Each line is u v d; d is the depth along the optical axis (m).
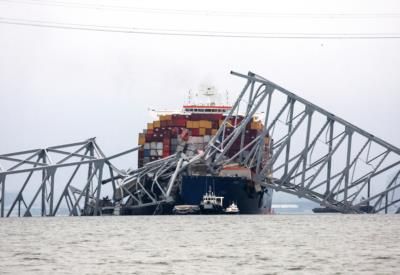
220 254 153.88
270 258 145.75
